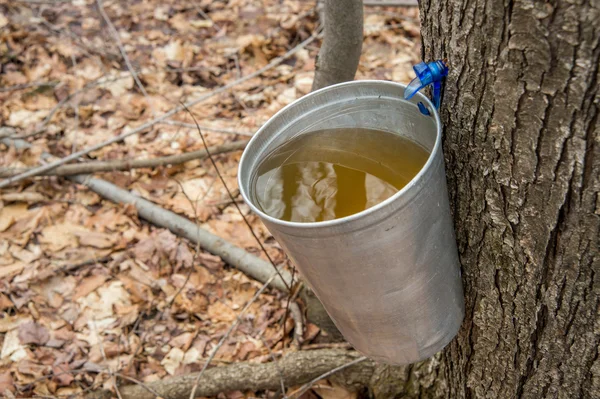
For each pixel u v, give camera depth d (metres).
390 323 1.45
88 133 3.78
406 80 3.92
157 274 2.99
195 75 4.18
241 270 2.96
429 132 1.40
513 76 1.20
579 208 1.27
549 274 1.41
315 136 1.52
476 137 1.36
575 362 1.51
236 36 4.43
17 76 4.16
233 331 2.74
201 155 3.46
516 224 1.40
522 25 1.13
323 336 2.65
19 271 3.02
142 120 3.86
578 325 1.44
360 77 3.95
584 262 1.34
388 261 1.28
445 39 1.33
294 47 4.33
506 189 1.37
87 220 3.25
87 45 4.38
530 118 1.23
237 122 3.78
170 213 3.19
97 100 4.00
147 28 4.56
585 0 1.05
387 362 1.63
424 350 1.58
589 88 1.13
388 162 1.42
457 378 1.91
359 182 1.38
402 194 1.17
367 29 4.30
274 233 1.31
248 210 3.27
